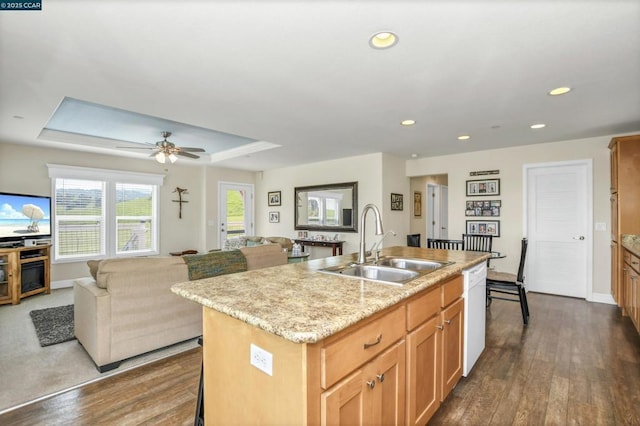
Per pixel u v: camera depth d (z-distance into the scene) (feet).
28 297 14.85
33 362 8.49
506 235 16.48
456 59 7.09
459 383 7.52
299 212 22.39
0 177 15.28
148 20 5.60
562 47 6.56
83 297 8.95
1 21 5.59
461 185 17.94
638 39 6.22
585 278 14.70
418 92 8.98
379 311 4.34
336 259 8.14
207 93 9.05
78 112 12.38
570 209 15.05
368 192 18.42
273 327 3.37
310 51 6.74
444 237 27.48
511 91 8.90
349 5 5.23
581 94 9.09
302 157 19.42
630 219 11.94
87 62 7.17
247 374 4.04
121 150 17.12
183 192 22.31
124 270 8.34
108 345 8.04
